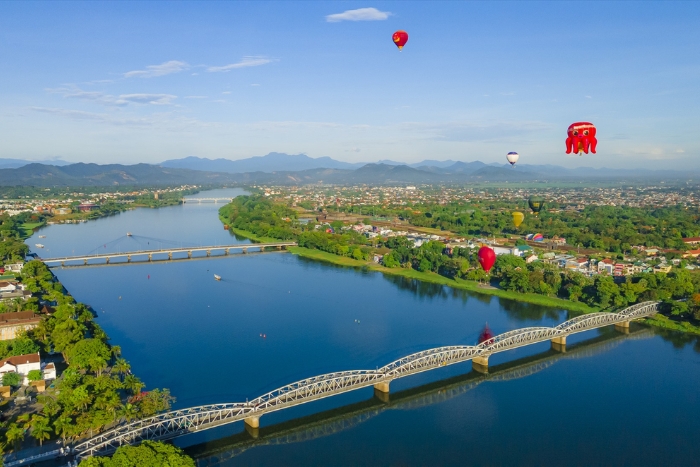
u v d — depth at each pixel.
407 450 191.75
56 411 185.62
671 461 186.50
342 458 186.38
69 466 161.62
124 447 158.12
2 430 179.12
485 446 194.62
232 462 183.75
